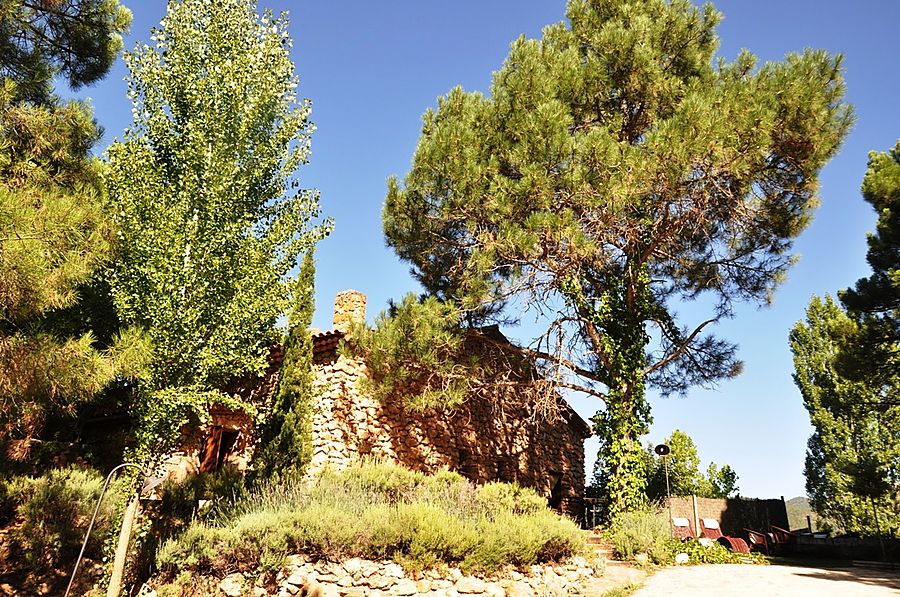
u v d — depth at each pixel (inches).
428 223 578.9
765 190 528.1
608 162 465.7
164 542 396.2
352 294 605.9
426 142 573.0
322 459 522.6
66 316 427.8
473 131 547.8
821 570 445.4
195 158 410.0
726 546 565.0
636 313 560.7
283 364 528.1
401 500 426.9
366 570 339.3
